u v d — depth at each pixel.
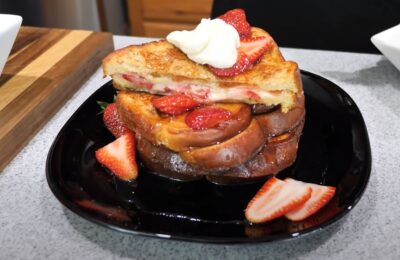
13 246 0.24
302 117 0.30
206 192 0.27
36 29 0.46
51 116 0.35
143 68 0.29
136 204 0.26
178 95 0.28
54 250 0.24
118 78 0.31
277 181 0.26
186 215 0.25
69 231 0.25
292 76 0.27
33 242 0.24
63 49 0.42
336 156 0.28
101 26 0.79
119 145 0.29
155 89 0.30
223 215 0.25
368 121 0.33
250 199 0.26
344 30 0.52
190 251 0.23
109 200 0.26
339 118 0.31
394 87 0.37
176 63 0.29
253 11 0.53
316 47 0.53
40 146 0.32
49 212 0.26
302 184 0.26
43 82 0.36
